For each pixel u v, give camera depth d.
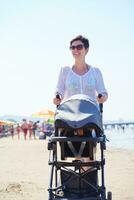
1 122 44.72
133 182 9.51
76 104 5.09
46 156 17.09
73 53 5.64
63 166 5.29
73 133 5.05
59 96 5.55
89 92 5.63
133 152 19.03
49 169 12.16
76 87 5.64
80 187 5.24
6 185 8.58
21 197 7.46
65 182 5.34
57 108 5.19
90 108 5.07
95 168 5.27
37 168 12.45
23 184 8.84
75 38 5.61
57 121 5.01
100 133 5.12
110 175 10.80
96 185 5.33
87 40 5.64
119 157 16.28
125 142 33.19
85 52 5.69
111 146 25.97
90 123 4.91
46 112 39.81
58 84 5.75
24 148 22.59
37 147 23.31
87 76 5.64
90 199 5.04
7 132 48.19
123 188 8.65
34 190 8.17
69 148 5.21
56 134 5.15
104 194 5.08
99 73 5.70
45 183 9.17
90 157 5.11
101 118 5.20
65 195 5.26
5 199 7.25
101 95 5.45
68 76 5.69
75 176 5.30
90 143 5.05
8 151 20.39
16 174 10.96
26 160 15.23
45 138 38.22
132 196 7.70
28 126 39.62
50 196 5.10
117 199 7.42
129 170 11.90
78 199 5.02
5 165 13.45
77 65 5.70
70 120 4.90
